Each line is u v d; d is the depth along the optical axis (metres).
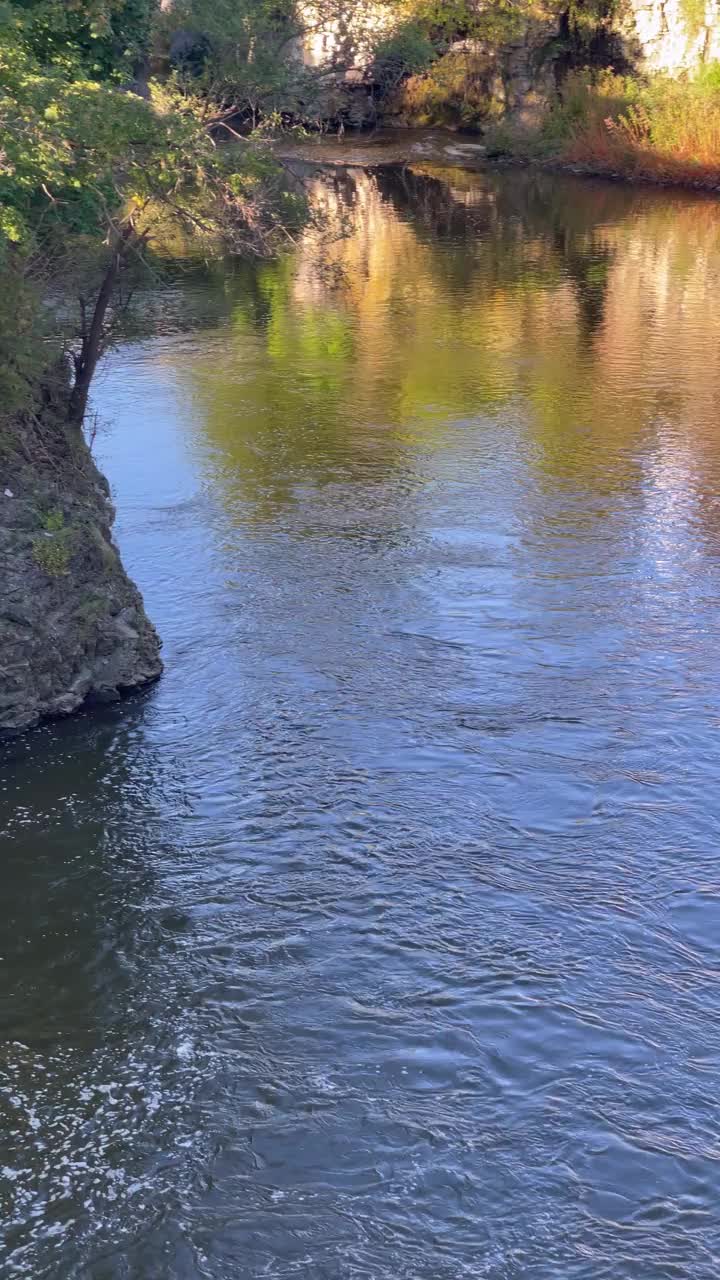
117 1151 9.55
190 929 11.85
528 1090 9.99
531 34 63.88
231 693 15.84
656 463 23.55
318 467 23.50
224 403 27.28
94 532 15.69
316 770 14.27
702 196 54.94
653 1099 9.88
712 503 21.61
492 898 12.20
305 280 39.50
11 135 13.20
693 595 18.20
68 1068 10.31
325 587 18.59
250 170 16.44
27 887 12.45
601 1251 8.69
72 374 17.97
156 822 13.41
